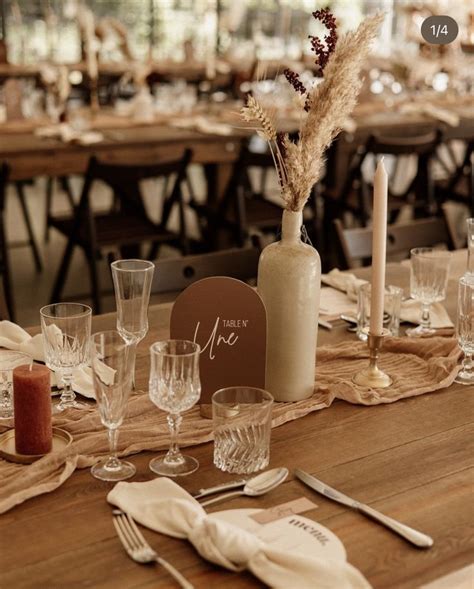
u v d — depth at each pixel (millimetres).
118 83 6305
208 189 4832
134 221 4191
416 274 2012
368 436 1507
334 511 1256
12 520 1221
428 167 4609
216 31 8656
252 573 1101
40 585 1080
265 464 1370
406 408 1625
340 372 1759
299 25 8859
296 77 1496
